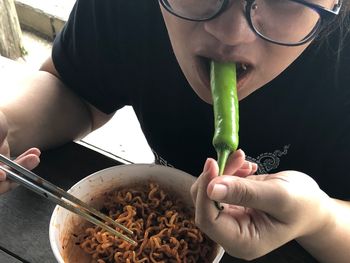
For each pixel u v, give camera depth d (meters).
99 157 0.40
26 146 0.40
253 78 0.28
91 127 0.48
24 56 1.04
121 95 0.45
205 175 0.24
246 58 0.26
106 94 0.45
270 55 0.26
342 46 0.33
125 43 0.40
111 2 0.39
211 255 0.30
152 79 0.41
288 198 0.26
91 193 0.32
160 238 0.30
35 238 0.33
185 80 0.39
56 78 0.45
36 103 0.41
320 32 0.27
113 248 0.30
